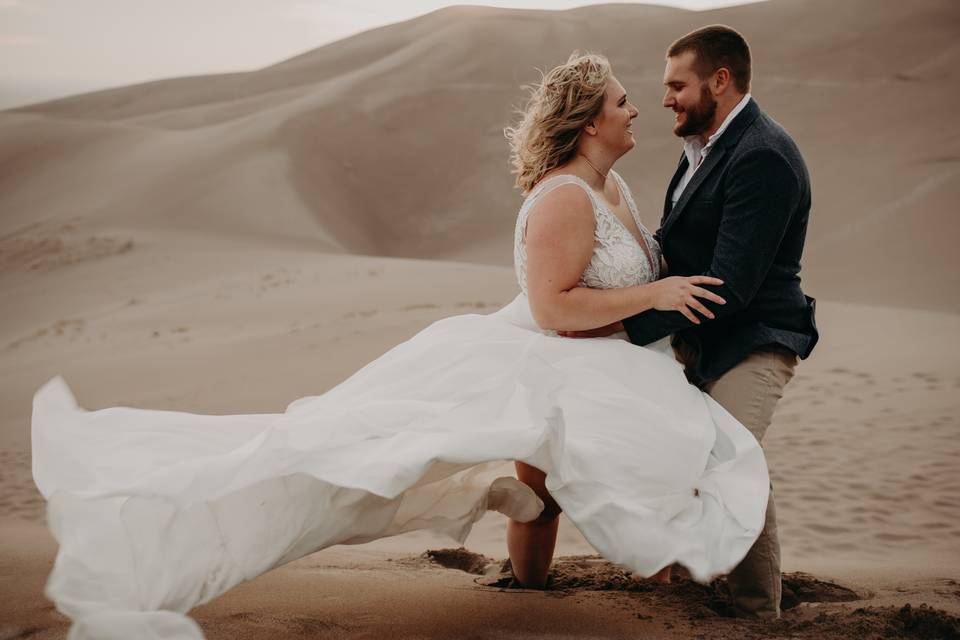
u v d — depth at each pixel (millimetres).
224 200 44062
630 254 3348
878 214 35125
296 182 48188
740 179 3314
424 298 17047
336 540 2891
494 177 52938
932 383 9555
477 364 3154
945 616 3041
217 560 2717
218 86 92562
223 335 15672
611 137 3357
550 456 2924
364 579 3748
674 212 3584
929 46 51406
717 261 3324
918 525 5895
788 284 3500
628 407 3121
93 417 3102
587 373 3197
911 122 43906
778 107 48844
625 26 65500
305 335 13422
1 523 6770
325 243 41531
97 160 52281
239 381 11344
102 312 22562
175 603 2650
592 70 3328
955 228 32656
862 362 10766
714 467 3197
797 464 7359
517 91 59625
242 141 51969
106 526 2662
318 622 3062
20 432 10320
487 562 4512
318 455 2723
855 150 42469
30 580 3510
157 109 91312
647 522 2926
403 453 2715
